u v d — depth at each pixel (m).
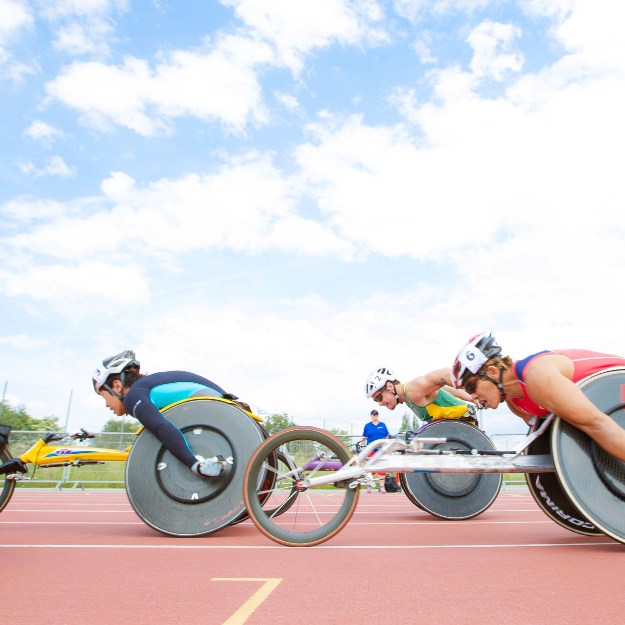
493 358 3.81
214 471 4.09
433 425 5.94
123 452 4.94
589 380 3.56
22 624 1.89
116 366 4.70
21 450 13.76
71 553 3.42
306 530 4.86
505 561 3.10
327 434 3.85
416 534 4.47
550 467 3.78
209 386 4.71
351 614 2.01
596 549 3.56
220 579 2.61
